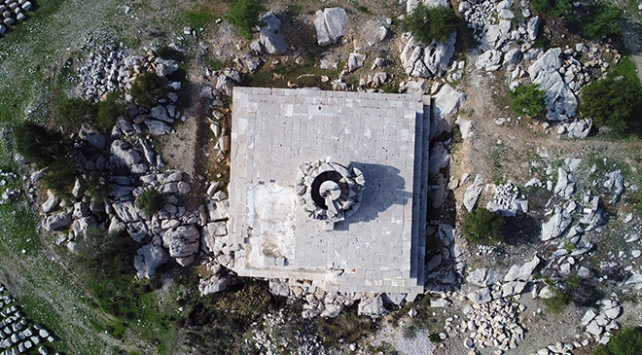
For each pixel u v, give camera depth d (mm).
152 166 36062
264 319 37469
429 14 33875
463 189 35406
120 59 36281
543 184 34938
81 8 37094
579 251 35656
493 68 35031
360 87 36219
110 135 36219
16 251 37406
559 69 35000
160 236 36344
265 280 37250
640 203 35438
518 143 35156
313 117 32531
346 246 32375
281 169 32594
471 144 35156
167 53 36094
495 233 33750
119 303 37469
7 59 37312
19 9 37344
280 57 36406
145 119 35875
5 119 37062
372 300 36250
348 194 30484
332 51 36469
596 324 36438
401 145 32688
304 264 32469
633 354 34656
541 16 35062
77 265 36938
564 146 35125
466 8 35031
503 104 35156
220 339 37500
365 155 32594
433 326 37250
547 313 36719
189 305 37344
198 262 37188
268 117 32594
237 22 34750
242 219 33031
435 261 35938
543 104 33781
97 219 36625
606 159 35188
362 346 37531
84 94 36438
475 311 36875
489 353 36906
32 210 37188
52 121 36594
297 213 31969
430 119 35750
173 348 37438
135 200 35812
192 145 36125
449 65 35531
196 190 36250
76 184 35625
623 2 36219
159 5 36719
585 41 35562
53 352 37500
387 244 32562
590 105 33750
